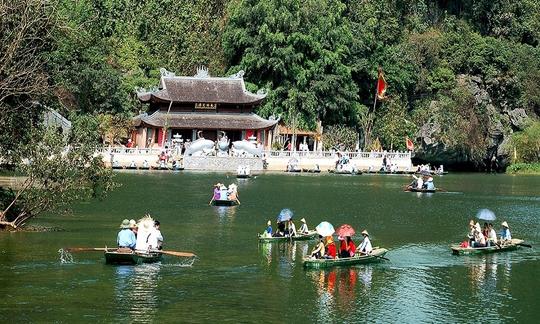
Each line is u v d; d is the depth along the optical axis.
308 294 41.34
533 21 187.88
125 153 127.00
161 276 44.09
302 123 149.12
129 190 88.81
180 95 143.75
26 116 56.31
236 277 44.47
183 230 60.59
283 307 38.81
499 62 169.25
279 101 150.88
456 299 41.38
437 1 187.38
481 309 39.66
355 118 156.75
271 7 151.62
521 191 105.19
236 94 146.12
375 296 41.41
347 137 150.00
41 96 57.16
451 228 66.19
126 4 166.50
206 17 171.25
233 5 163.38
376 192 96.88
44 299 38.66
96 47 144.50
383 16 170.00
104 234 56.00
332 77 150.38
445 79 166.88
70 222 61.97
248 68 153.12
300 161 136.25
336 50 153.75
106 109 137.75
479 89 166.00
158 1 169.50
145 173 116.38
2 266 45.06
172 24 168.12
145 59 163.12
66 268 44.97
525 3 189.50
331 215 72.38
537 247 57.31
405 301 40.66
